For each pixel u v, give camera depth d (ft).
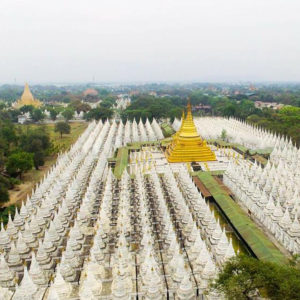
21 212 203.31
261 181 245.45
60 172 283.79
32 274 142.31
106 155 361.71
